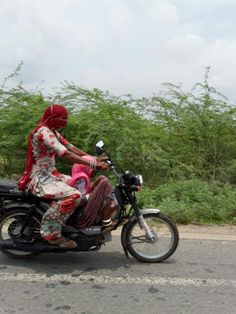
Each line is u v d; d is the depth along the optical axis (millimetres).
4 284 4246
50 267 4707
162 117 9750
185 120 9547
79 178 4723
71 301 3912
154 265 4832
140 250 4984
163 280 4422
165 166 8789
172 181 8312
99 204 4605
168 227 4898
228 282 4418
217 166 9414
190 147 9492
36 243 4695
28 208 4668
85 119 8570
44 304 3844
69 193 4465
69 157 4441
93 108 9016
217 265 4879
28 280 4352
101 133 8289
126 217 4844
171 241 4898
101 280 4387
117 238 5746
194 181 8078
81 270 4641
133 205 4824
